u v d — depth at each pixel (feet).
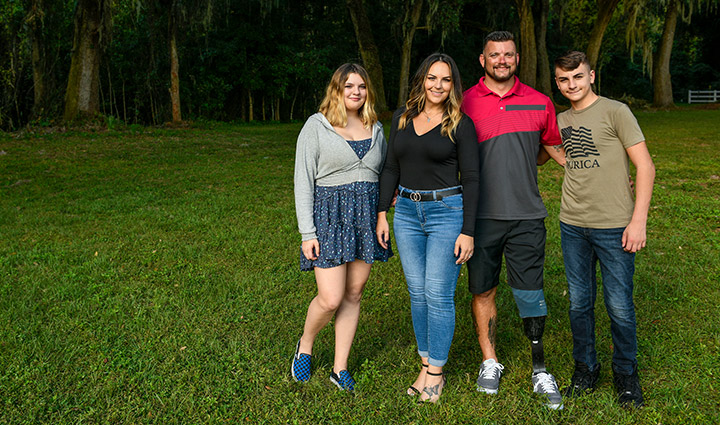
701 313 12.82
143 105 80.69
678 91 143.74
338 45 99.40
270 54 93.66
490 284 9.84
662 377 10.10
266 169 37.50
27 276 15.84
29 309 13.41
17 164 38.34
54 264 17.01
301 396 9.82
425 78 8.91
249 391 9.95
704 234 19.40
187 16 71.77
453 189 9.20
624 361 9.37
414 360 11.13
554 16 124.47
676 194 26.53
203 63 88.12
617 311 9.27
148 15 71.92
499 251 9.75
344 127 9.53
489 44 9.14
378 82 77.00
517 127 9.30
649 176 8.61
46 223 22.71
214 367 10.71
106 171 36.29
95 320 12.90
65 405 9.41
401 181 9.56
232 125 82.43
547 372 9.99
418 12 78.38
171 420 9.03
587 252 9.55
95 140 51.34
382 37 100.78
